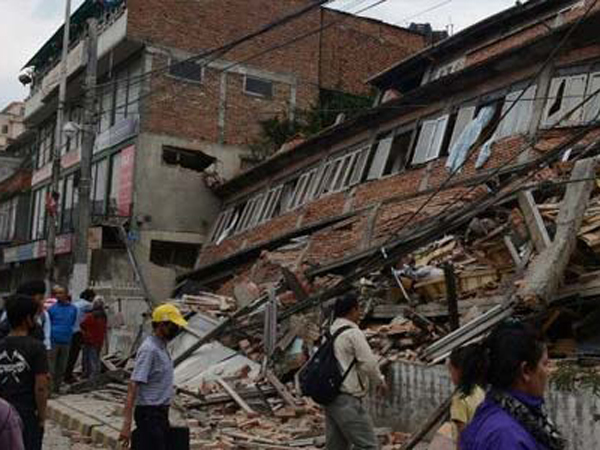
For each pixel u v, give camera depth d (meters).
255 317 16.36
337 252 20.27
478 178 17.44
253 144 33.66
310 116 33.62
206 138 32.81
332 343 6.71
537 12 22.17
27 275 41.97
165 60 32.12
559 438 2.90
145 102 31.77
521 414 2.86
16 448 3.62
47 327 12.34
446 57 26.16
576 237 10.73
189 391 13.42
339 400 6.64
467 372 3.33
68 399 14.65
